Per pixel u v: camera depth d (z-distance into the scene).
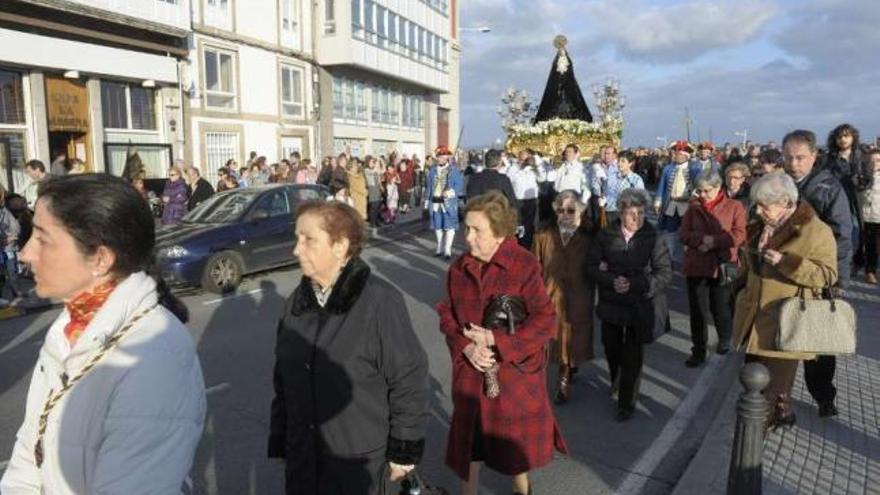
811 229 4.07
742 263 4.80
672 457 4.63
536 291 3.56
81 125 16.88
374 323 2.49
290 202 11.72
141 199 1.84
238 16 22.39
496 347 3.45
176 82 19.52
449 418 5.30
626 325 5.11
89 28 16.50
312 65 27.16
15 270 9.64
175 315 1.90
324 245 2.49
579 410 5.47
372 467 2.52
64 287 1.75
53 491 1.70
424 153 39.62
